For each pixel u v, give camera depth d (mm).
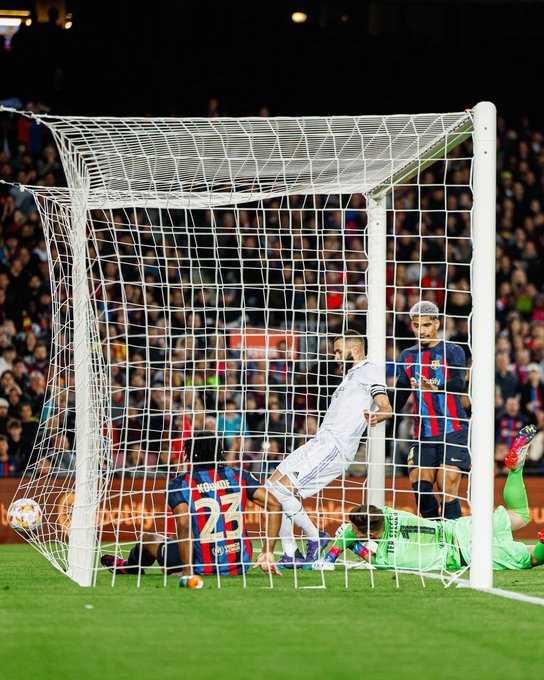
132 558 27594
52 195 31766
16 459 48281
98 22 66625
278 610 20797
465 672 14797
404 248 62312
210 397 51250
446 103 72312
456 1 58344
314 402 51531
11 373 50531
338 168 27234
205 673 14703
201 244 59188
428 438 31906
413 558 27906
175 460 47250
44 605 21469
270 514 29953
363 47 70375
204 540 26391
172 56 68438
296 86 70562
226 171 29812
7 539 43469
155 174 29922
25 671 14867
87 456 25828
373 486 32562
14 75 65938
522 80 72312
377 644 16969
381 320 33031
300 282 58812
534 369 55656
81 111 67375
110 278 57062
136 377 51344
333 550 28828
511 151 67438
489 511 24922
